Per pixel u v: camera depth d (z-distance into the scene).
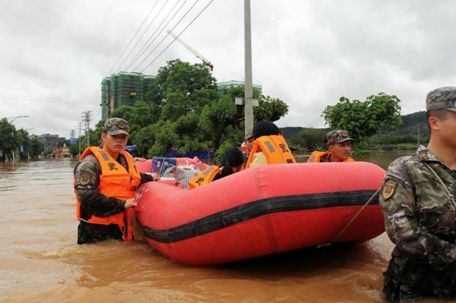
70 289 3.49
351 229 3.74
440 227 2.84
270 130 4.91
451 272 2.89
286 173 3.47
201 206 3.75
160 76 43.66
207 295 3.27
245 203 3.44
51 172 28.81
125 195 5.23
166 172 8.57
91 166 5.07
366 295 3.19
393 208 2.85
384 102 9.14
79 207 5.21
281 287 3.41
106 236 5.24
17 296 3.35
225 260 3.83
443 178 2.85
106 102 63.72
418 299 2.92
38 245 5.33
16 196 11.72
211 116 26.47
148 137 34.09
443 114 2.82
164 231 4.09
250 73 15.62
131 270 4.06
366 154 8.64
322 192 3.46
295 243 3.57
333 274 3.72
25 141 92.94
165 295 3.28
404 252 2.81
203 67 37.12
